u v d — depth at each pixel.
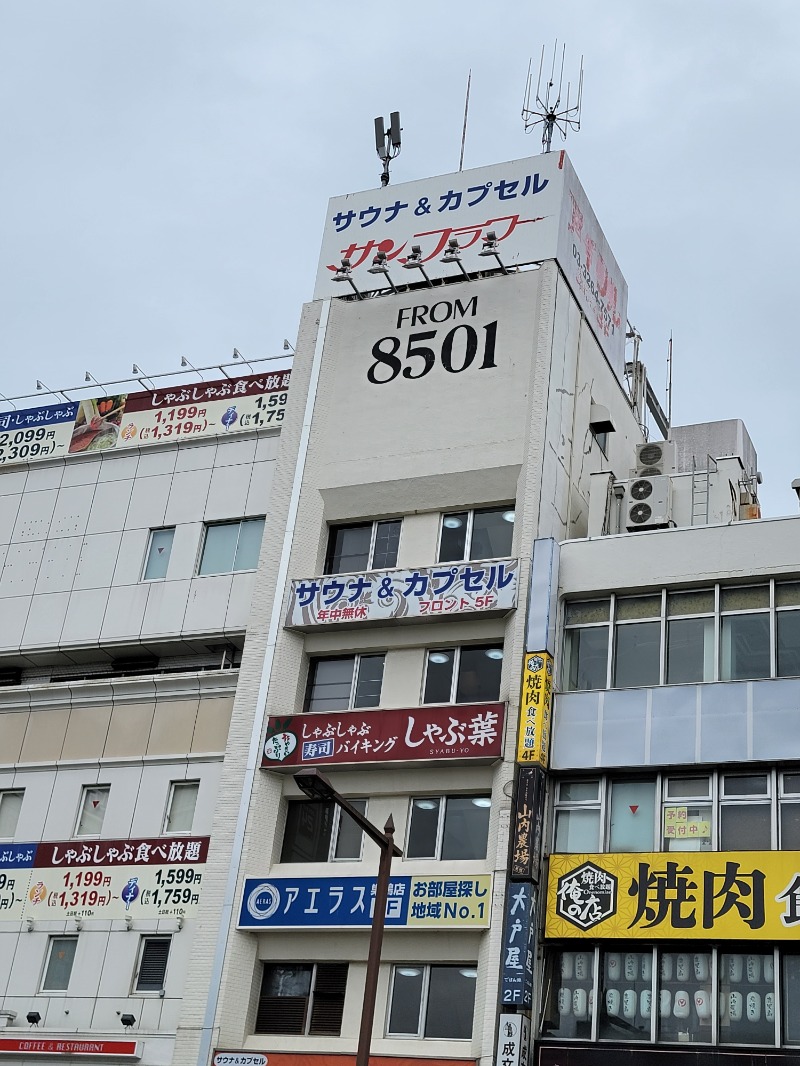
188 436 41.78
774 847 29.12
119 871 35.12
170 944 33.69
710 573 32.38
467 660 34.31
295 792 34.00
